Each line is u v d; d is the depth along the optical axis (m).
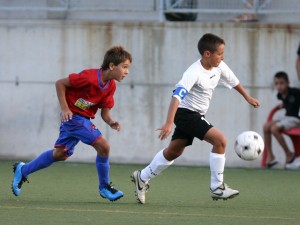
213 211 24.00
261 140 26.27
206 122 24.91
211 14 42.97
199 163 41.19
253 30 40.56
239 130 40.72
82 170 37.94
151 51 41.12
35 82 42.09
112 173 37.00
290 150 40.44
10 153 42.44
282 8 41.38
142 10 42.25
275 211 24.31
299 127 39.66
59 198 27.08
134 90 41.28
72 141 25.50
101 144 25.11
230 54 40.75
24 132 42.28
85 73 24.91
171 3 41.97
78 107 25.22
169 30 41.00
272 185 33.00
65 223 20.89
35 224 20.66
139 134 41.38
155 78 41.16
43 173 36.31
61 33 41.78
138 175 25.59
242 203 26.50
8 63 42.25
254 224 21.22
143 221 21.44
